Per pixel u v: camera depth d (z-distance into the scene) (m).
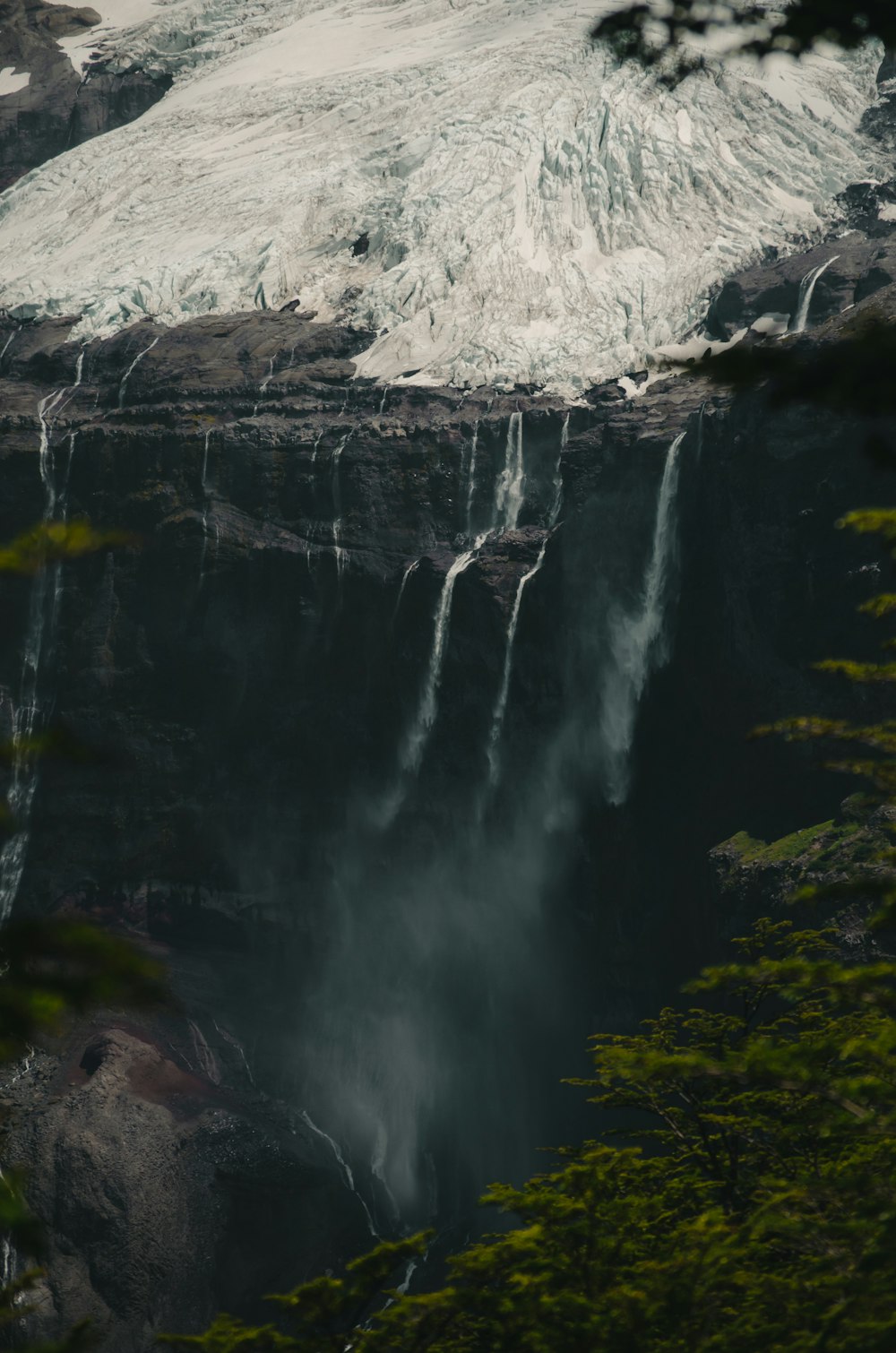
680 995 72.25
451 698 82.88
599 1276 21.83
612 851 77.31
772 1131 25.80
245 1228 71.50
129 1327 69.12
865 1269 17.58
